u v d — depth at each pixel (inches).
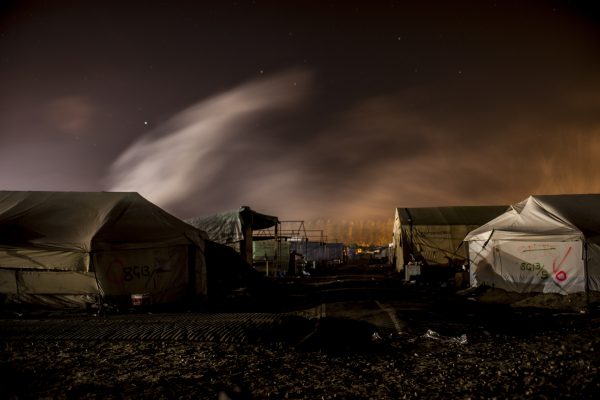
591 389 207.3
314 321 404.5
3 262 476.1
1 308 473.4
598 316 430.6
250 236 1003.3
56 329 354.0
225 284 719.1
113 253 507.2
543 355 277.3
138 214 570.3
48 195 580.1
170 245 558.3
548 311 471.2
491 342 327.0
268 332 351.3
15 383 222.4
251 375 243.9
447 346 318.3
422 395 213.8
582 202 613.6
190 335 337.1
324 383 232.8
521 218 627.2
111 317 430.0
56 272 492.4
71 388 215.0
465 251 1160.8
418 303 519.2
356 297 618.5
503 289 621.0
